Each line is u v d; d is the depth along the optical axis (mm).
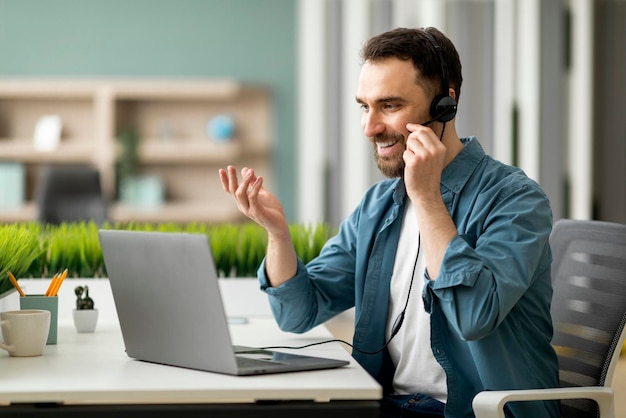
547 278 2484
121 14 9562
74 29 9539
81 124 9461
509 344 2377
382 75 2441
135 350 2271
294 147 9609
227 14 9609
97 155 9141
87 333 2775
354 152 8219
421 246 2574
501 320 2205
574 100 6793
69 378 2020
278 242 2592
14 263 2732
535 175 6750
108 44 9562
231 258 3834
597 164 6789
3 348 2309
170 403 2014
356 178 8219
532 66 6777
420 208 2250
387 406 2471
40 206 7289
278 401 1956
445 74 2461
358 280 2707
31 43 9516
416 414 2422
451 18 7203
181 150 9133
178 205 9203
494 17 7094
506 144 6934
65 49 9531
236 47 9609
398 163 2471
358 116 8203
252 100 9578
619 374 4797
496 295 2172
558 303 2633
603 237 2580
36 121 9430
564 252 2691
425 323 2533
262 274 2646
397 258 2646
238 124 9555
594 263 2568
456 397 2398
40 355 2348
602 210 6793
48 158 9234
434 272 2223
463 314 2176
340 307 2818
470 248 2201
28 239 3051
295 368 2102
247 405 1914
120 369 2135
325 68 8375
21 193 9094
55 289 2592
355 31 8133
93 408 1894
